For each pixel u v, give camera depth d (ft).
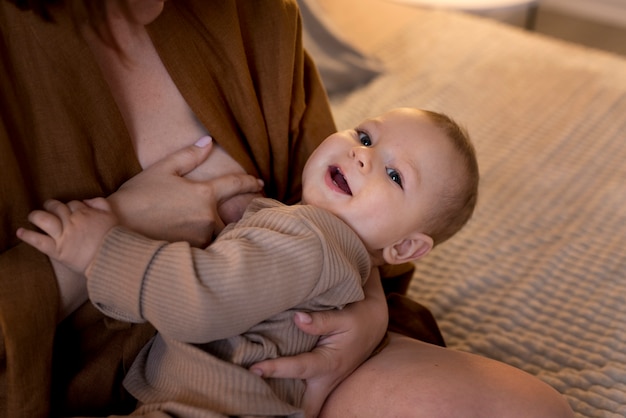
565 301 4.31
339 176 3.31
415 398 2.91
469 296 4.41
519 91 6.64
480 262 4.66
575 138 6.00
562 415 2.96
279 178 3.50
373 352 3.20
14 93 2.52
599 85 6.78
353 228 3.20
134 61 2.90
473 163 3.45
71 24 2.56
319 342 3.01
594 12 10.68
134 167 2.91
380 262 3.43
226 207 3.16
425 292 4.45
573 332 4.07
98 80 2.66
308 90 3.72
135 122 2.94
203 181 3.05
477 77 6.82
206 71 3.06
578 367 3.83
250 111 3.25
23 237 2.53
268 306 2.70
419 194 3.26
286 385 2.88
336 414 3.03
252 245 2.72
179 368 2.80
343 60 6.72
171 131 3.03
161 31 2.89
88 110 2.68
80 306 2.81
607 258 4.63
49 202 2.65
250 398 2.68
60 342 2.87
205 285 2.59
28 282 2.53
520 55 7.26
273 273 2.69
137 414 2.68
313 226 2.85
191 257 2.61
